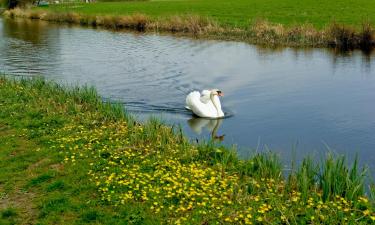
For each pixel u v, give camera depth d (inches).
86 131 564.4
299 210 365.1
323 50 1311.5
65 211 372.5
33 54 1306.6
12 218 364.8
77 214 368.5
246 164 458.6
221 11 2223.2
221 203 379.6
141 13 2331.4
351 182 396.5
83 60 1194.6
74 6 3235.7
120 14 2361.0
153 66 1096.8
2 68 1099.3
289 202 380.2
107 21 2139.5
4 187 418.6
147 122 605.3
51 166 464.1
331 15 1831.9
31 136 550.9
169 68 1072.2
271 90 866.1
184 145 507.2
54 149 505.7
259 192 398.0
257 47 1379.2
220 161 474.6
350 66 1080.8
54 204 381.7
